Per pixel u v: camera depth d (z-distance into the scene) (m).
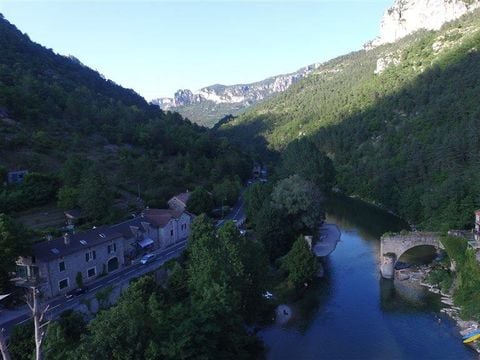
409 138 150.75
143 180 112.38
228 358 42.84
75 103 144.75
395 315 61.22
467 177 97.00
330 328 58.09
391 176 132.12
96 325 35.34
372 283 73.31
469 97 146.62
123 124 146.25
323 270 79.19
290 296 68.19
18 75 145.88
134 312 37.53
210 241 56.53
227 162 154.62
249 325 58.22
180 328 38.38
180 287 53.81
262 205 94.19
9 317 49.59
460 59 182.75
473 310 57.88
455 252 68.94
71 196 82.44
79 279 60.03
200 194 105.31
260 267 56.59
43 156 105.81
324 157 142.62
